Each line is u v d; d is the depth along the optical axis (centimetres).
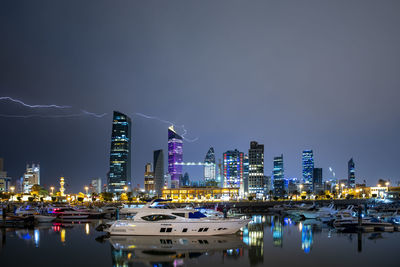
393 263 3875
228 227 5591
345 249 4628
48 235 5894
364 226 6962
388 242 5225
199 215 5634
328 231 6562
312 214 9769
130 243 4944
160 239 5244
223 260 3962
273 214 12788
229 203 18688
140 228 5512
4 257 4119
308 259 4034
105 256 4138
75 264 3784
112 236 5531
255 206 18975
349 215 7431
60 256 4156
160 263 3822
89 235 5844
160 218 5538
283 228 7112
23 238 5553
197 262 3869
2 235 5934
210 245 4803
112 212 10500
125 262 3866
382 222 7000
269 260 3975
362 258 4094
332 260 3991
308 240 5388
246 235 5891
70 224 7906
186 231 5497
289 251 4472
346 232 6412
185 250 4459
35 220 8275
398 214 9144
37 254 4275
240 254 4269
